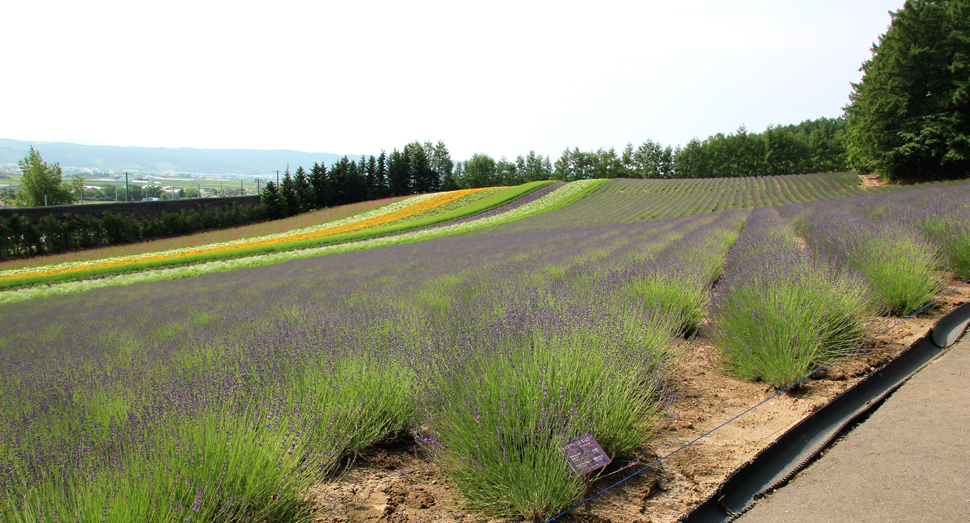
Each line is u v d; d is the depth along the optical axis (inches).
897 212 397.4
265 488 93.8
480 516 99.3
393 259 845.2
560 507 94.4
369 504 105.6
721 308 196.9
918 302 203.6
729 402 146.7
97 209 2030.0
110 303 710.5
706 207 1608.0
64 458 98.0
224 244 1800.0
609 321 157.5
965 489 85.7
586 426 106.4
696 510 90.9
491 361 126.6
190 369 178.2
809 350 154.0
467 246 950.4
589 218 1584.6
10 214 1812.3
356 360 152.5
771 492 97.1
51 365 225.3
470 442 105.9
